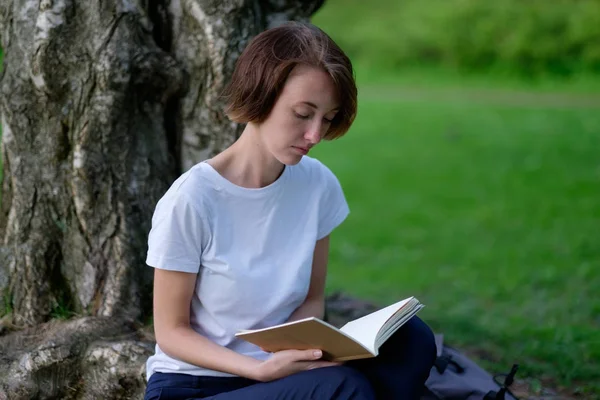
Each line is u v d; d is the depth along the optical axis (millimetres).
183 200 2529
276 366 2451
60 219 3645
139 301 3643
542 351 4621
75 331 3447
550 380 4281
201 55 3650
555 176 10953
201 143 3730
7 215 3766
